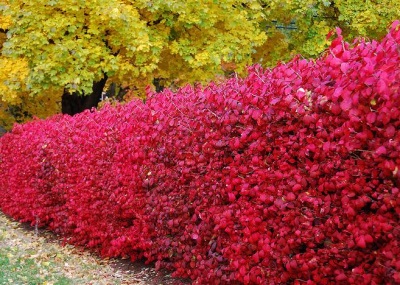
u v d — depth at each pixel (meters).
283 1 13.59
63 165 8.33
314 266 3.69
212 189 4.93
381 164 3.21
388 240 3.23
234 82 5.12
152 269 6.49
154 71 13.26
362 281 3.38
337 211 3.55
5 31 12.73
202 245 5.22
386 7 14.55
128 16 11.13
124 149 6.62
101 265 6.96
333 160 3.58
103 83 13.80
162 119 5.88
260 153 4.32
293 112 3.89
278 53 15.23
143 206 6.27
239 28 12.78
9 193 10.91
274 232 4.13
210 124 4.95
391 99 3.11
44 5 11.43
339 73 3.60
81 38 11.60
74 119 8.43
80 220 7.80
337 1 14.74
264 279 4.20
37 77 11.32
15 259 7.28
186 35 12.60
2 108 15.17
